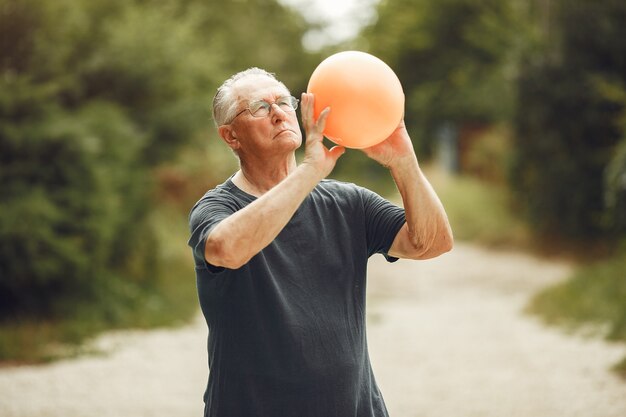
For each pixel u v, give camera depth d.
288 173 2.49
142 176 11.32
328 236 2.44
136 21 12.00
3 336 8.24
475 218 17.92
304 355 2.29
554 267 14.02
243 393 2.31
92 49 11.50
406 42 26.23
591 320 8.92
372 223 2.52
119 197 10.26
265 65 25.97
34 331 8.61
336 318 2.36
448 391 6.46
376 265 15.61
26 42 9.98
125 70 11.48
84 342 8.48
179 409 6.00
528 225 15.61
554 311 9.62
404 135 2.40
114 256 10.91
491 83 20.47
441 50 25.83
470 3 24.48
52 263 8.87
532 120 14.45
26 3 9.86
